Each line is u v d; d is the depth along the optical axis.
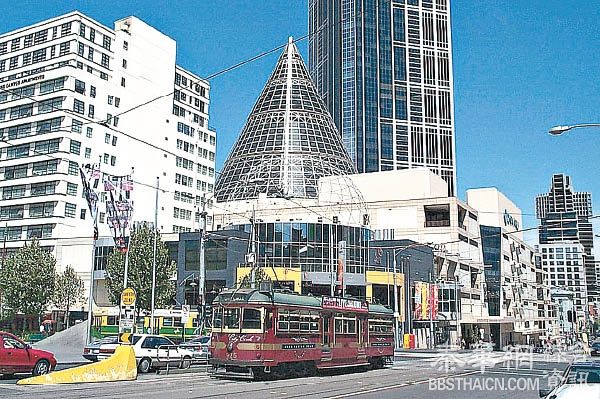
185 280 78.75
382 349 38.91
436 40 192.50
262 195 102.69
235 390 22.95
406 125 183.75
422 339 86.69
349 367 37.78
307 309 31.23
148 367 32.41
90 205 42.00
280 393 22.25
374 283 81.00
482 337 104.44
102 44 107.38
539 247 168.25
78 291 83.19
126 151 109.81
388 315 40.56
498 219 122.44
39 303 69.75
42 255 71.81
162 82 119.00
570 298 155.38
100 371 26.42
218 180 116.50
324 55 195.38
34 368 26.25
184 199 121.88
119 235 42.88
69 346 62.09
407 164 181.12
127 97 111.19
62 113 99.44
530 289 142.75
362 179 107.56
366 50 184.12
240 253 79.12
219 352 28.84
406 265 86.56
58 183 97.38
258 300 28.64
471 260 106.56
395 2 191.25
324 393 22.67
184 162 123.31
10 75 106.81
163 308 62.31
